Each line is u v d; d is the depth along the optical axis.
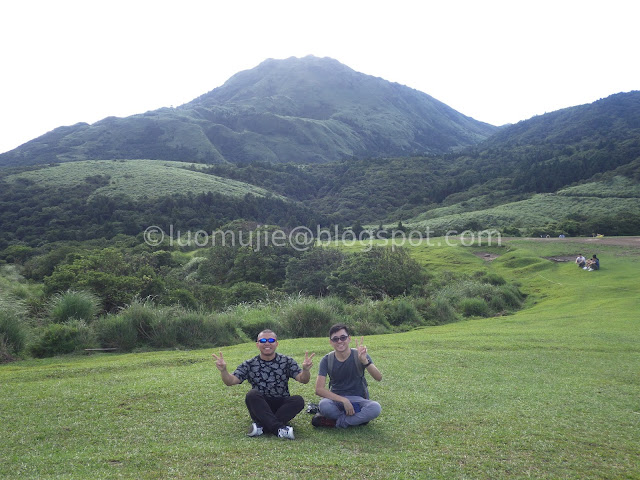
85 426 5.37
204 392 6.86
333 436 5.17
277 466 4.21
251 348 12.85
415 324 22.08
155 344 14.28
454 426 5.56
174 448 4.67
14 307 13.58
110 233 71.25
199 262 47.12
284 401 5.48
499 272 37.94
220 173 132.25
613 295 24.83
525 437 5.18
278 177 142.62
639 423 5.90
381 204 122.38
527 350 11.31
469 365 9.48
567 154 136.00
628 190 82.94
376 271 32.28
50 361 11.53
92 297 16.48
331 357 5.72
